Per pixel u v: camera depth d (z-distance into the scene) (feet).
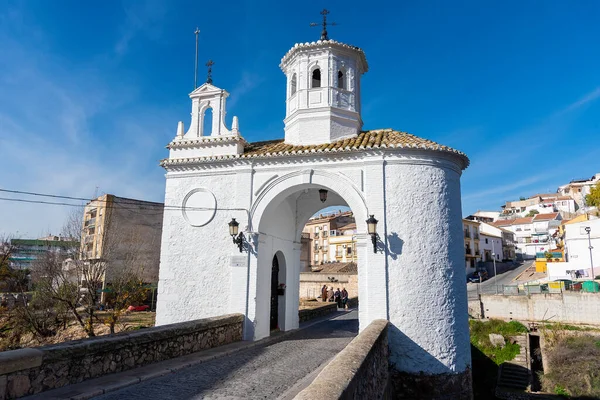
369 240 35.70
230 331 36.37
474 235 180.55
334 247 184.14
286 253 47.55
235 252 39.45
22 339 71.56
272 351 34.30
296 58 44.96
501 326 82.33
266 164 40.06
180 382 23.66
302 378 25.48
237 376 25.50
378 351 26.30
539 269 147.54
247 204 39.88
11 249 83.92
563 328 80.02
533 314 87.56
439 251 35.42
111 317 67.82
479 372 76.13
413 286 34.63
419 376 33.45
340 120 42.83
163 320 39.93
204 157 41.75
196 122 44.34
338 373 15.58
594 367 65.87
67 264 79.61
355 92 45.37
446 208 36.50
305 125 42.80
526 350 76.64
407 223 35.58
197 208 41.34
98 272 73.67
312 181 38.47
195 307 39.58
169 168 42.91
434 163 36.81
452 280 35.55
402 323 34.24
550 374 69.67
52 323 72.95
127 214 118.21
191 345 31.12
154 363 27.12
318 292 106.42
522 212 262.47
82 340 22.68
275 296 46.39
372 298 34.91
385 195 36.32
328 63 43.73
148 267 117.08
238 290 38.70
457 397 33.83
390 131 43.45
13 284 83.15
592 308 81.97
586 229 122.72
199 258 40.42
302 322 57.67
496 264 179.42
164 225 41.86
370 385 21.33
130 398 20.36
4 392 17.65
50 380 20.06
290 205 48.14
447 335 34.35
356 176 37.27
